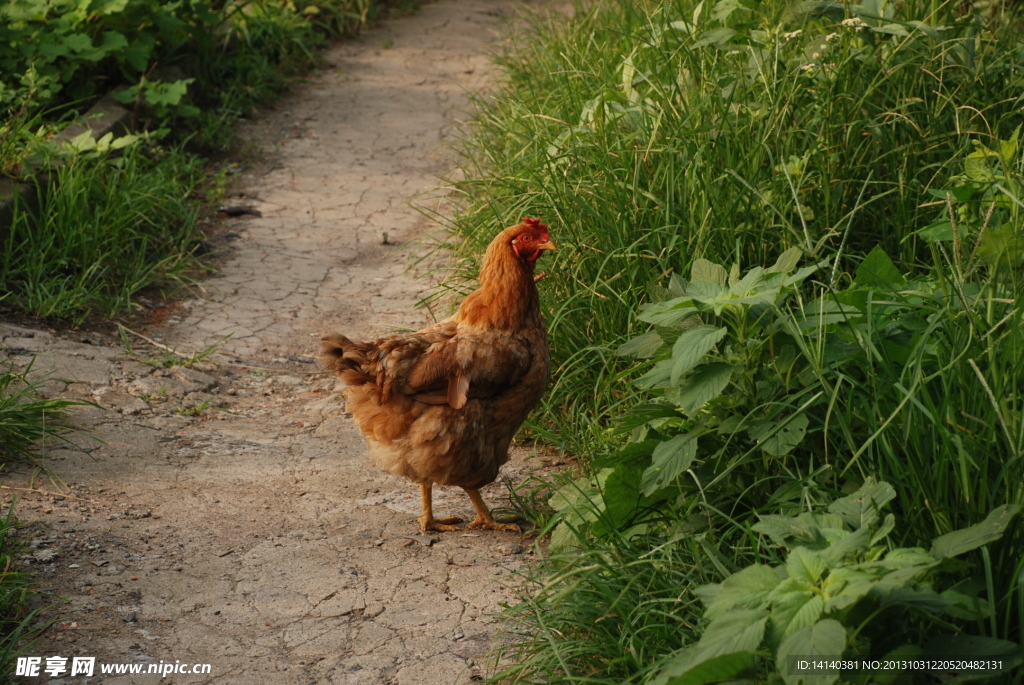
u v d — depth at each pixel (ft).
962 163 16.06
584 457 15.88
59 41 27.55
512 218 19.75
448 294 22.11
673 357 10.79
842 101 17.35
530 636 11.19
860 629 7.99
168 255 24.36
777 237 16.37
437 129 33.76
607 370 16.70
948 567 8.46
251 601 12.32
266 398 18.89
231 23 37.40
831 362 11.02
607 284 16.94
